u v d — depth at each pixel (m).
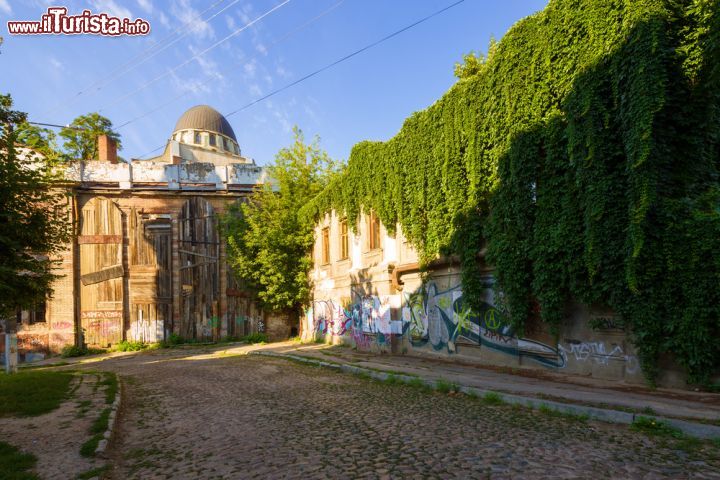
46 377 12.70
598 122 8.88
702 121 8.21
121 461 5.78
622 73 8.39
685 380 8.11
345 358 16.14
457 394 9.05
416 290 16.14
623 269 8.62
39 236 9.44
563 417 6.89
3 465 5.25
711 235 7.65
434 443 5.77
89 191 26.27
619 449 5.30
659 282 8.20
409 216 15.61
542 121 10.49
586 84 9.10
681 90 8.06
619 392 8.15
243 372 14.15
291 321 28.25
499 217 11.68
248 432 6.79
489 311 12.66
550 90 10.31
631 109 8.13
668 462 4.85
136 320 26.20
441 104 14.00
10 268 8.63
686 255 7.88
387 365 13.60
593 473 4.58
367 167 18.33
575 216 9.65
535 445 5.52
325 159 27.05
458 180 13.25
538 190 10.55
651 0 8.01
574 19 9.61
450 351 14.27
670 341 8.09
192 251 27.34
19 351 24.48
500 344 12.30
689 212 8.00
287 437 6.39
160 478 5.06
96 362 21.22
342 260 21.45
